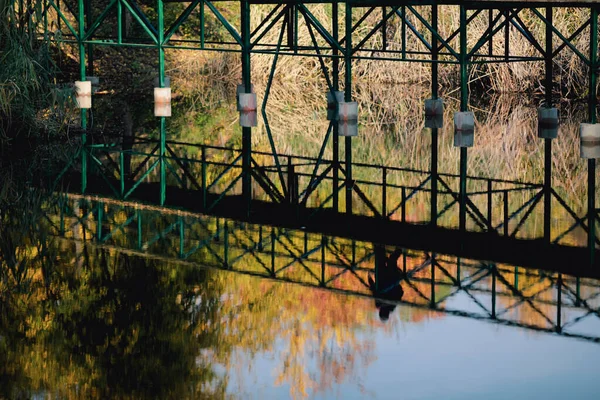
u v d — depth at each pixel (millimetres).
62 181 16188
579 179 16094
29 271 11664
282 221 13836
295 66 27422
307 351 9297
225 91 25766
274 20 20828
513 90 25109
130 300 10711
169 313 10328
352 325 9922
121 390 8781
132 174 16766
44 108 19000
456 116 18859
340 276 11383
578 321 9922
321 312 10328
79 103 20266
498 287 10898
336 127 21047
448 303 10461
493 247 12375
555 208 14359
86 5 23766
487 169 16984
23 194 15352
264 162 17781
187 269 11656
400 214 14102
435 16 21062
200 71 27938
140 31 29875
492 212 14141
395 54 26578
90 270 11695
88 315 10305
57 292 11023
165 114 21891
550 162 17250
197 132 20422
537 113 22125
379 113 22844
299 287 11031
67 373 8914
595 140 17859
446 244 12539
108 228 13508
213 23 30078
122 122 21234
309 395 8422
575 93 24375
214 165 17531
